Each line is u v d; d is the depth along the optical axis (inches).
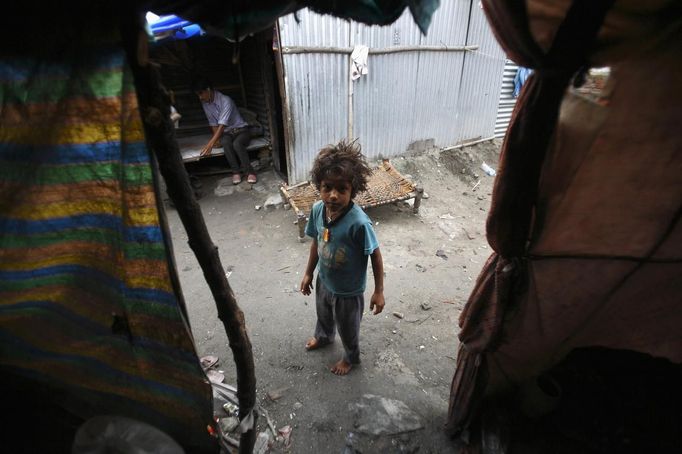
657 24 34.3
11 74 33.6
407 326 120.7
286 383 98.0
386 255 162.2
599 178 47.1
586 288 58.5
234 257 159.2
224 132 216.1
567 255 55.7
